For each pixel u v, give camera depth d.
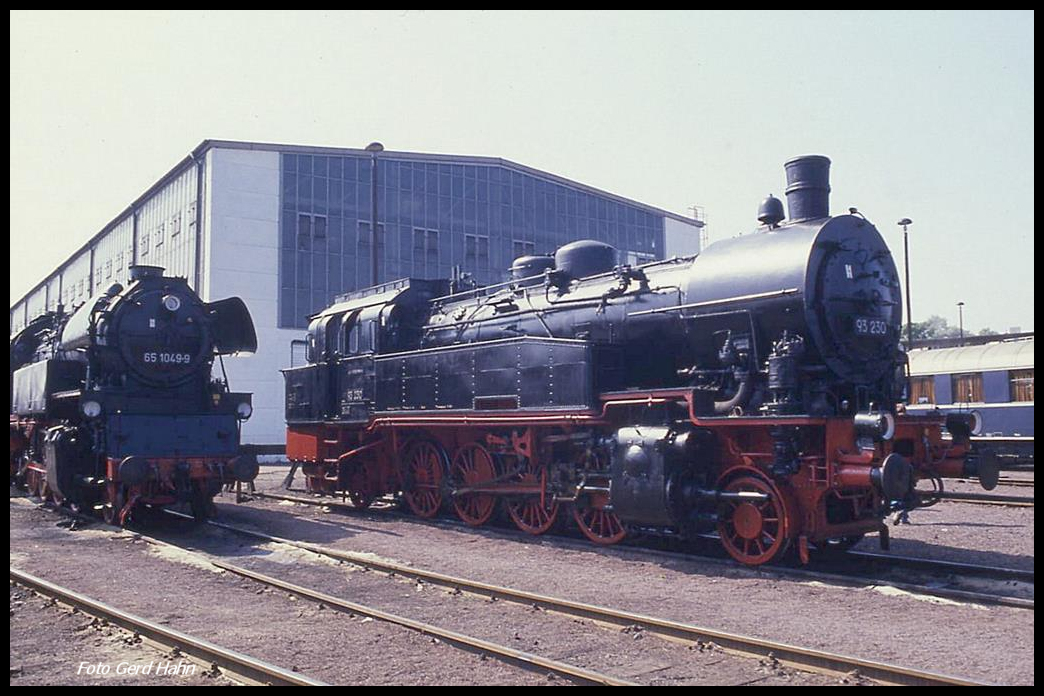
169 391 15.19
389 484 15.83
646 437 10.55
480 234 41.56
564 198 44.69
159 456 13.86
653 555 10.91
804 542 9.55
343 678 6.05
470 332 14.79
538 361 12.35
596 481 11.88
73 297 58.69
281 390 36.50
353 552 11.63
